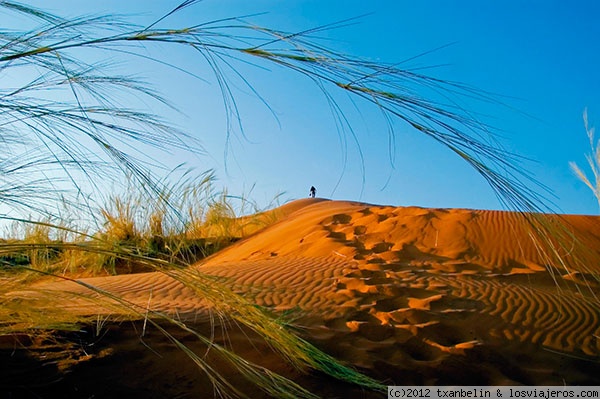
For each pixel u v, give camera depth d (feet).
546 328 14.47
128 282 20.07
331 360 9.62
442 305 15.90
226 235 42.22
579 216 30.04
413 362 11.68
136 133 7.64
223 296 8.57
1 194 7.84
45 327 9.62
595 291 18.69
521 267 22.54
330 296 16.58
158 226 24.40
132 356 9.62
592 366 12.39
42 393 7.96
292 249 28.35
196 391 8.71
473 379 11.27
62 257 23.06
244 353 10.46
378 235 27.96
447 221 28.50
